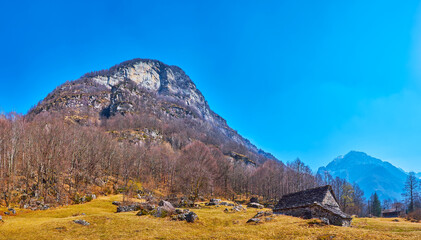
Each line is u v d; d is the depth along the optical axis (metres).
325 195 47.97
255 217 48.62
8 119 106.50
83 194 79.94
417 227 43.44
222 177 134.38
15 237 30.44
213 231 35.81
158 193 103.12
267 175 149.62
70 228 34.94
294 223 37.56
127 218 41.75
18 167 82.25
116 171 120.81
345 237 27.80
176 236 31.66
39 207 59.69
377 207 146.62
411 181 113.56
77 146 101.94
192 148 181.88
